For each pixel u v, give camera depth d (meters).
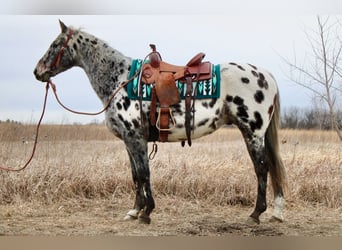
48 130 8.73
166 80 4.64
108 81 5.00
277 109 5.02
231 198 6.05
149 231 4.68
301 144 9.37
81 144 9.07
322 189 6.13
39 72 5.27
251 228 4.79
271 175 5.04
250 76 4.81
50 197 6.02
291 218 5.30
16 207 5.72
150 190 4.87
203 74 4.70
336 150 8.25
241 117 4.77
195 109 4.69
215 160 7.45
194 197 6.19
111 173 6.56
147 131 4.76
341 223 5.09
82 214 5.50
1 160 7.03
